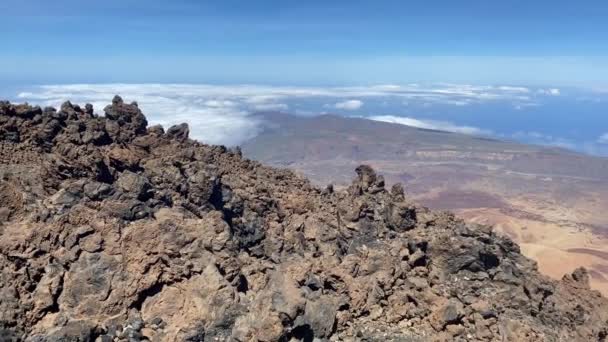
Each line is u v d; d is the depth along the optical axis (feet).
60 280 74.23
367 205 135.95
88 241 79.61
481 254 111.86
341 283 90.38
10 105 109.91
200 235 86.69
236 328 74.49
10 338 67.05
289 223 122.31
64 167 92.89
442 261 112.47
